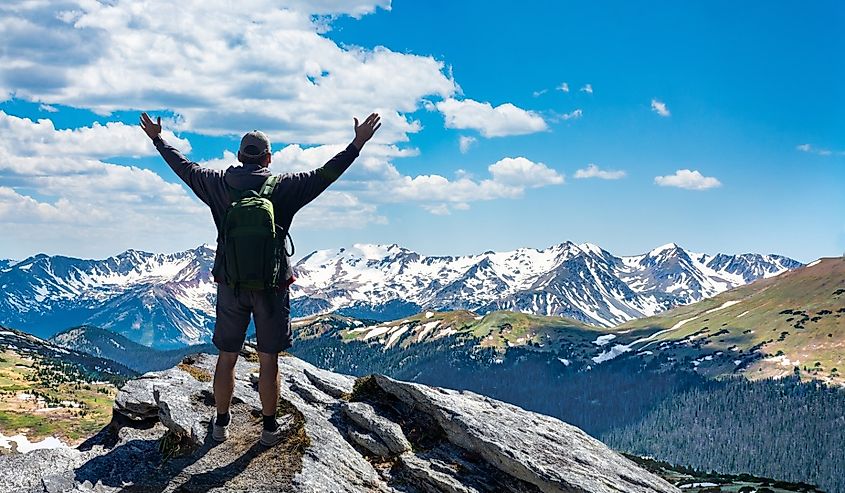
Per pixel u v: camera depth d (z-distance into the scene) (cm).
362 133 1233
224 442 1336
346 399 1588
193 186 1241
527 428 1493
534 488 1264
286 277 1198
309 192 1217
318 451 1295
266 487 1184
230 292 1215
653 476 1450
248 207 1141
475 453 1355
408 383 1503
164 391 1508
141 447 1365
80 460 1326
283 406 1472
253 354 1925
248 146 1223
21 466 1281
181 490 1200
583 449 1469
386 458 1366
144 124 1278
